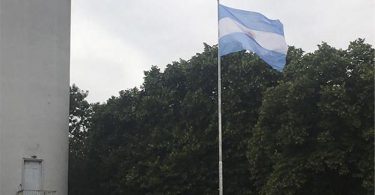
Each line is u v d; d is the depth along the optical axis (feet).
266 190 92.63
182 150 107.96
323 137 88.28
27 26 98.89
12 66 96.48
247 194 105.40
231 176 108.27
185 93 118.42
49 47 101.50
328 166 87.35
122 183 118.62
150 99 117.91
